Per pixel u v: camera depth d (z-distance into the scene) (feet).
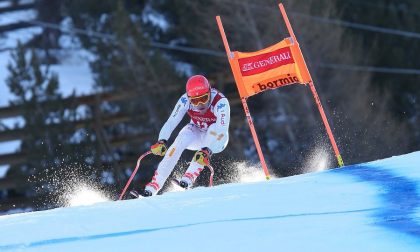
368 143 212.64
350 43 233.35
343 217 41.86
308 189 50.65
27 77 203.92
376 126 217.77
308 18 226.17
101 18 248.52
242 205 47.73
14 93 203.82
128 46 217.77
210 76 229.04
